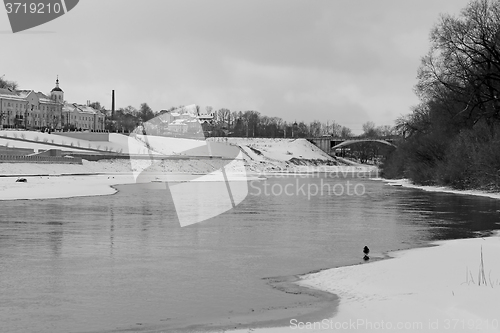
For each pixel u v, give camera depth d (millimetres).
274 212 45281
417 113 100000
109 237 30047
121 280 19453
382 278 18766
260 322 14273
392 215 42719
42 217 39562
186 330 13750
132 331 13719
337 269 20859
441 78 76062
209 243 28188
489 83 68312
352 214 43656
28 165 97250
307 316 14672
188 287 18438
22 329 13859
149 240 29109
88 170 110562
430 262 21406
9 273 20547
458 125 75500
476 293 15766
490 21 68938
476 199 59531
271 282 19188
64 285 18656
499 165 66250
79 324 14289
